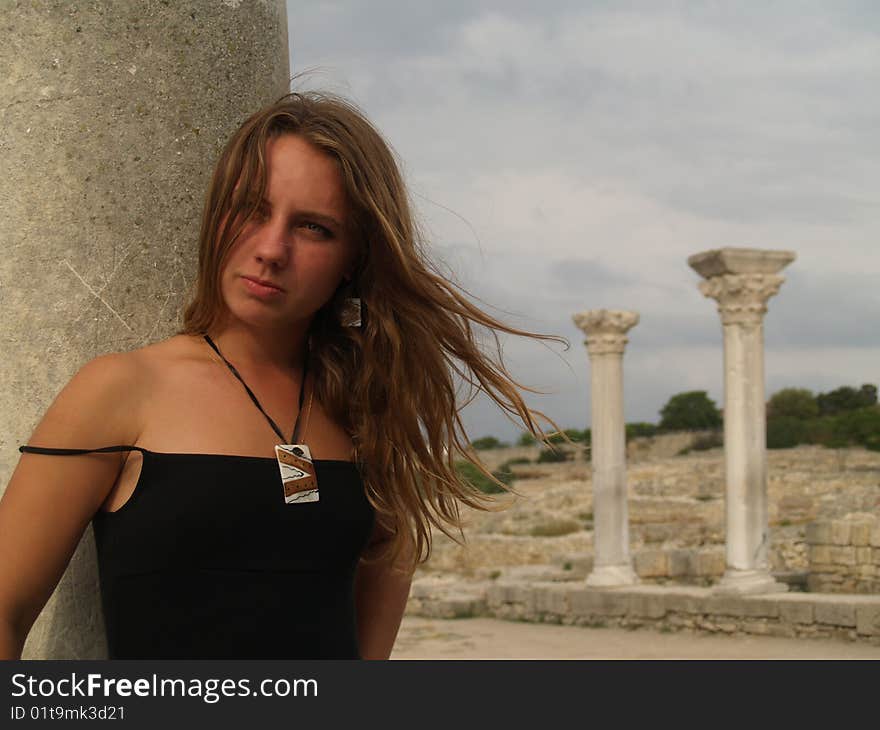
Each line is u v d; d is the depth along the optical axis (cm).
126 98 198
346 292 202
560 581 2139
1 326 190
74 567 190
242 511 168
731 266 1570
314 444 188
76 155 194
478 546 2616
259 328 187
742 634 1540
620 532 1833
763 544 1595
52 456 160
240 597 168
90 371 167
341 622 181
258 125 182
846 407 6600
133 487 166
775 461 4384
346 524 183
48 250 192
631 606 1702
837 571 1855
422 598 2028
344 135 183
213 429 173
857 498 2206
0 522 160
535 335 211
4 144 192
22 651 173
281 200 179
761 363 1595
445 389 206
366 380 198
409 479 203
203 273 183
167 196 201
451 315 203
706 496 3228
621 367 1861
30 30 193
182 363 178
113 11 198
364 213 187
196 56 206
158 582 164
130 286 197
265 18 219
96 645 192
